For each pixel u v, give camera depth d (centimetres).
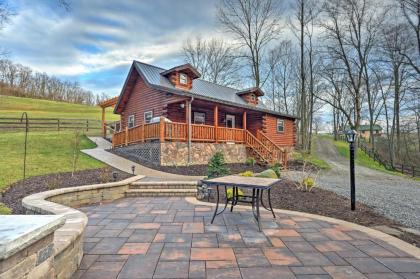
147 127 1157
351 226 417
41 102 3956
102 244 330
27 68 4947
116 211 509
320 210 529
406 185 1046
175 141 1120
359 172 1495
